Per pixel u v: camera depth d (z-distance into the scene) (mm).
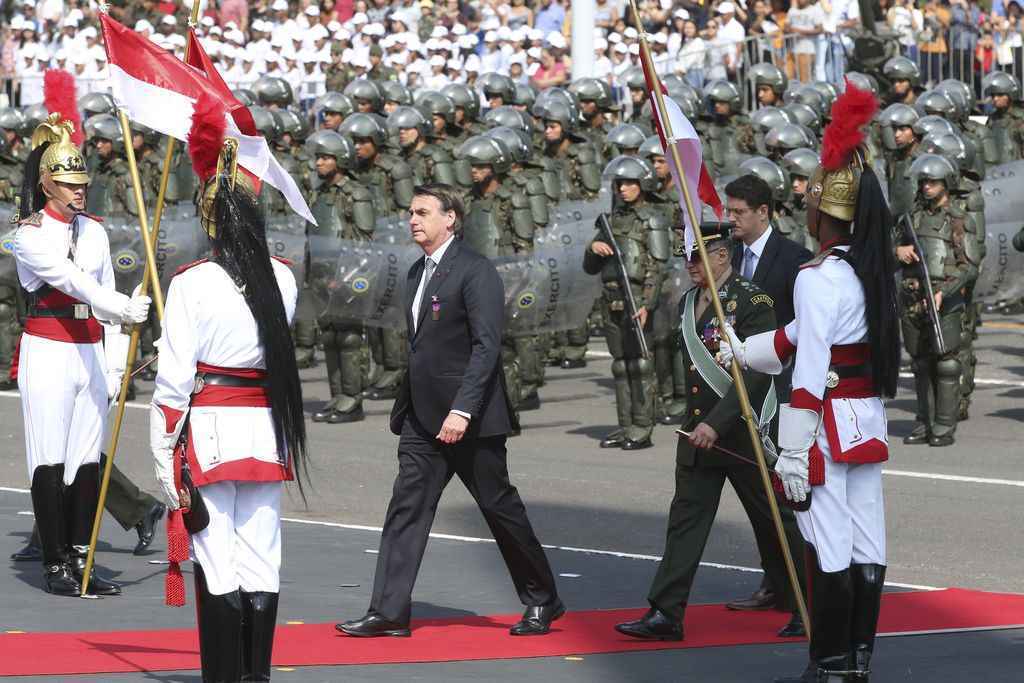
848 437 15812
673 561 18344
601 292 33938
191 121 15172
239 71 58625
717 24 54688
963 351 34781
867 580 16031
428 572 22047
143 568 21969
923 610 19859
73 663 16766
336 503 27203
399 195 37438
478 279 18453
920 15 53844
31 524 24844
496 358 18391
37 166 20109
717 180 37719
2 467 30297
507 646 17922
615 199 32281
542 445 33000
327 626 18719
